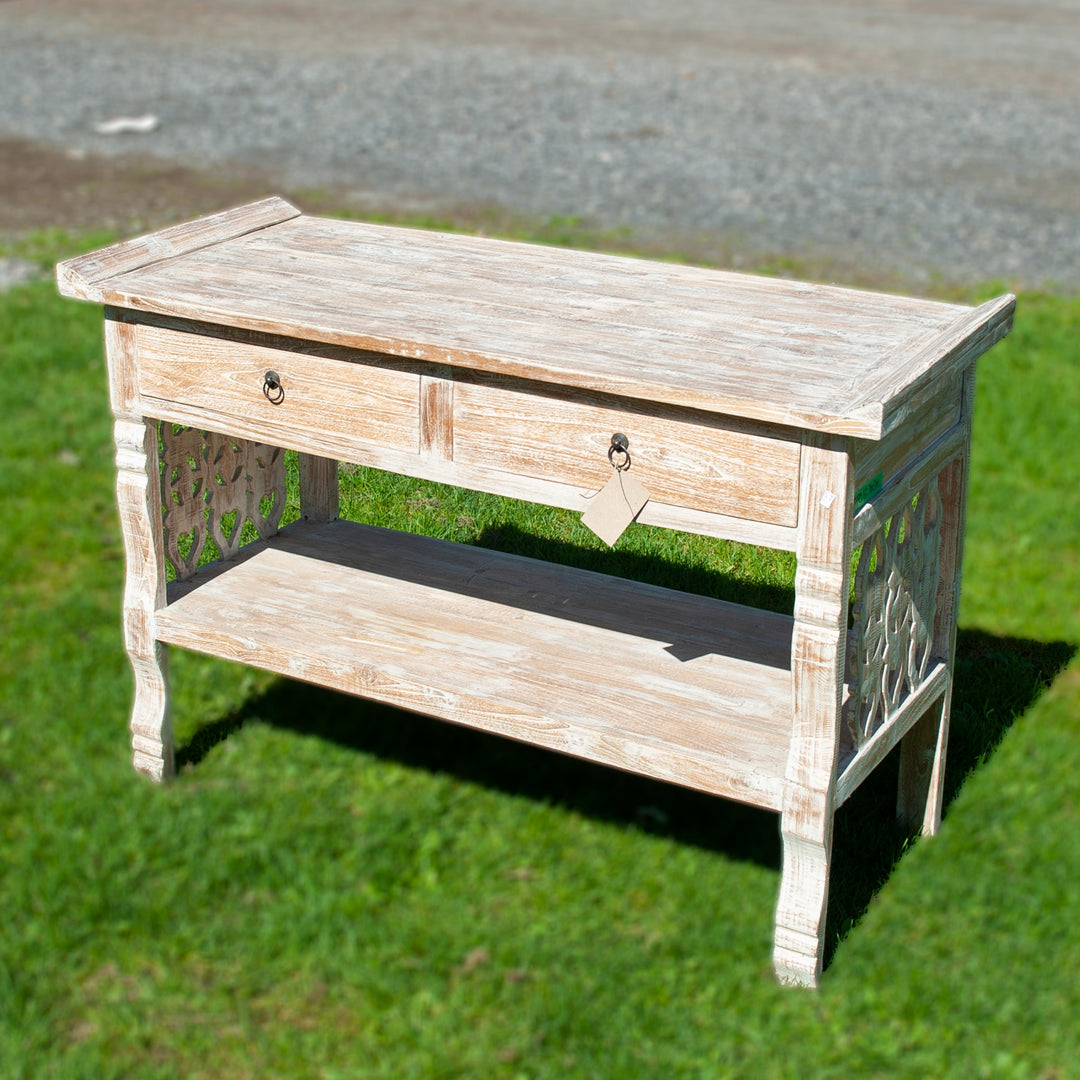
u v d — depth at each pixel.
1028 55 12.11
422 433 2.76
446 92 10.79
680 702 2.90
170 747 3.39
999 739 3.55
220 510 3.47
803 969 2.75
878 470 2.52
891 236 7.62
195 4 14.50
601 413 2.56
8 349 5.96
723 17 13.92
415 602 3.33
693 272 3.14
